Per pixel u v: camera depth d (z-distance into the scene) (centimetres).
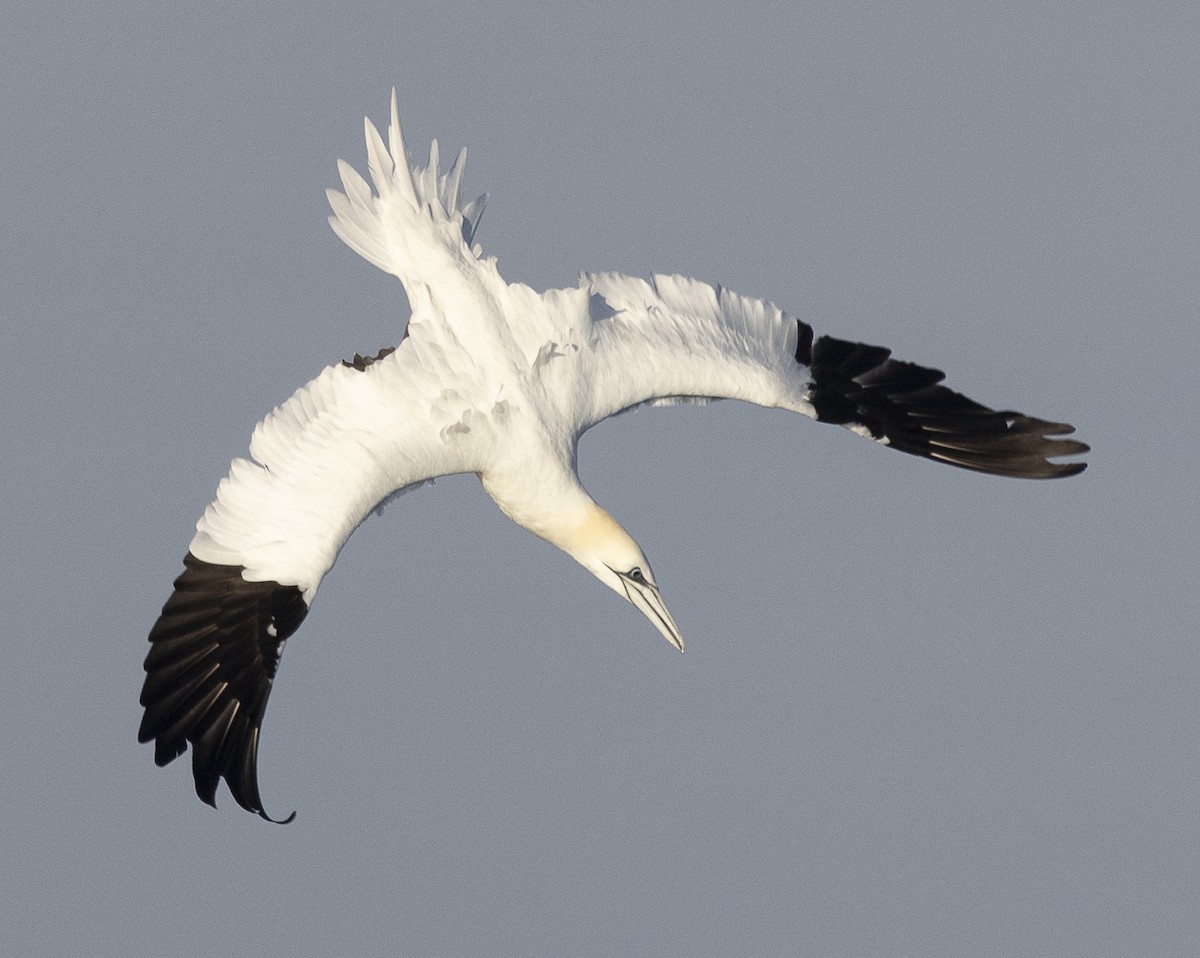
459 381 1712
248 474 1619
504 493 1770
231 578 1602
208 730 1608
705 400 1855
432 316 1722
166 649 1605
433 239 1739
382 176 1741
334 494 1625
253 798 1591
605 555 1819
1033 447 1880
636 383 1806
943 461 1900
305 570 1598
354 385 1675
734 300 1898
